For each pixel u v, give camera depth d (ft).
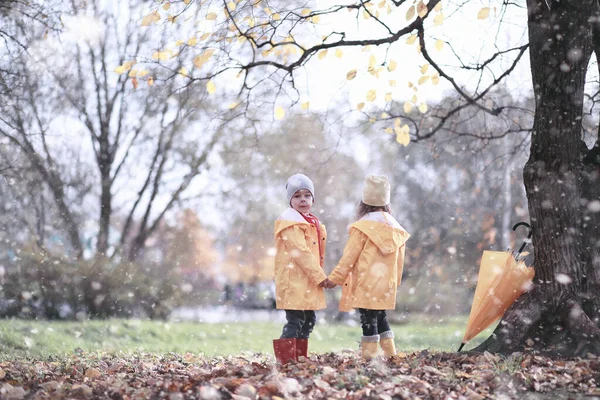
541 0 19.67
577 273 19.24
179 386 14.44
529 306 19.26
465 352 19.38
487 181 58.08
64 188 64.85
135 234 76.18
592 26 20.08
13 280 50.80
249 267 94.99
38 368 19.84
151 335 38.29
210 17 22.02
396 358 18.33
